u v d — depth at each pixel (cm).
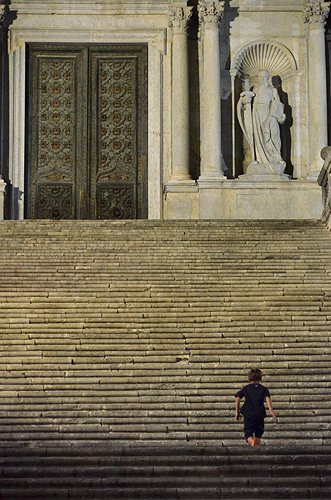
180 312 1864
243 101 3169
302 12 3231
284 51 3234
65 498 1245
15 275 2059
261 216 3055
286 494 1250
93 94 3275
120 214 3234
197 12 3222
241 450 1341
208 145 3089
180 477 1288
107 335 1755
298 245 2295
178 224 2498
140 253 2222
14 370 1641
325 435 1420
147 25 3241
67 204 3234
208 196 3044
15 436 1412
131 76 3275
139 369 1644
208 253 2227
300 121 3212
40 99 3256
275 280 2044
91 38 3241
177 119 3142
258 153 3144
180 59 3156
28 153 3231
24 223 2473
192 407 1518
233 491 1252
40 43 3241
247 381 1606
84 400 1538
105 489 1254
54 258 2181
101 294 1944
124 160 3256
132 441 1402
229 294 1950
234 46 3222
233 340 1738
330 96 3238
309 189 3080
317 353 1705
